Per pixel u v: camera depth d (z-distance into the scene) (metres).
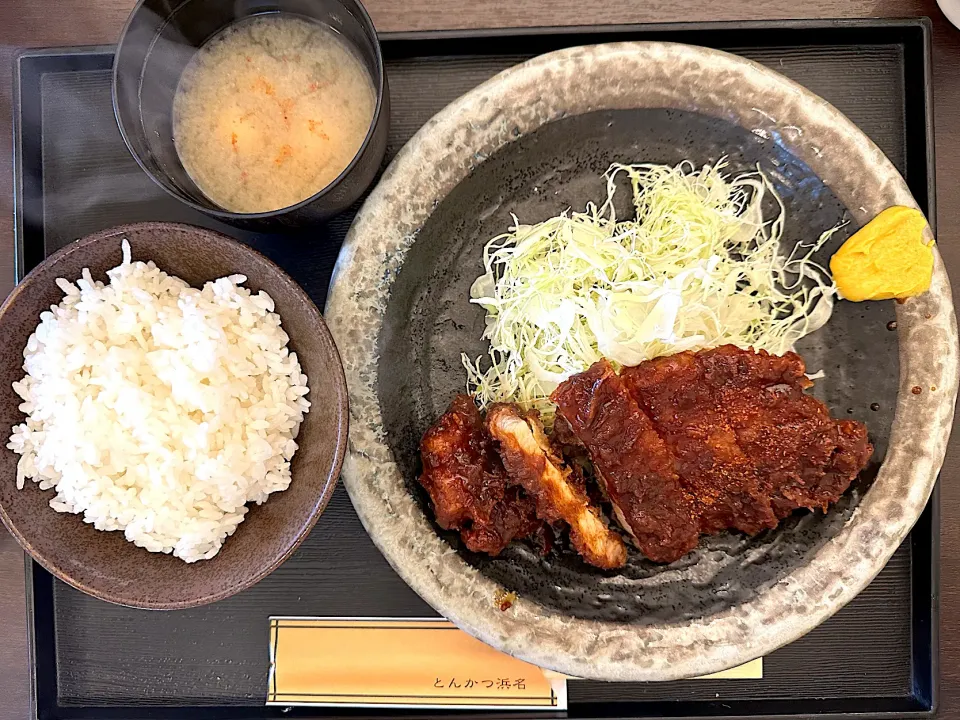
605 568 0.35
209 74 0.33
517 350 0.37
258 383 0.33
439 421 0.35
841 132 0.35
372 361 0.35
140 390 0.31
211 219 0.38
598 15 0.38
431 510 0.35
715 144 0.37
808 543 0.35
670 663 0.34
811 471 0.33
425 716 0.36
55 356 0.31
